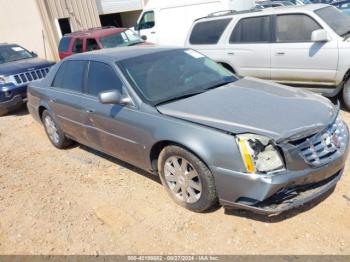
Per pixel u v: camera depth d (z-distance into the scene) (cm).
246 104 326
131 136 360
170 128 317
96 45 1022
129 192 385
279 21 598
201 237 300
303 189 288
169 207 346
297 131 276
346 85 541
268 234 292
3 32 1764
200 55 448
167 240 303
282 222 303
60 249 312
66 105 456
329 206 315
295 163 271
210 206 320
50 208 379
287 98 337
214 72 420
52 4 1597
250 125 287
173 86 376
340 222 294
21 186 440
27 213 376
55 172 466
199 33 720
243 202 286
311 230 289
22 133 668
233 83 395
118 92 357
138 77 374
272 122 289
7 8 1678
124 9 1897
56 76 498
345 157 307
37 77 823
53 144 553
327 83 559
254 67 645
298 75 589
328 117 303
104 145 416
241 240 290
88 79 425
